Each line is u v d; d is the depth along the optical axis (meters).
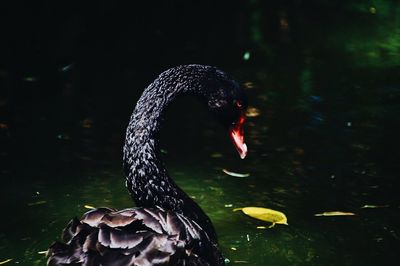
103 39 12.02
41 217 6.95
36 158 8.19
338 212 7.03
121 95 9.91
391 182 7.62
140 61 11.12
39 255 6.27
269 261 6.22
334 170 7.90
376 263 6.18
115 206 7.16
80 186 7.57
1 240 6.53
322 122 9.08
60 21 12.72
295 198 7.34
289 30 12.79
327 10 14.14
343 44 12.09
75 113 9.37
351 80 10.46
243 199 7.33
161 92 6.16
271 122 9.09
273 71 10.79
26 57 11.18
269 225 6.86
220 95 6.29
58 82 10.34
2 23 12.48
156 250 4.89
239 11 13.77
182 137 8.84
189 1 14.16
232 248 6.44
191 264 5.14
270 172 7.90
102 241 4.89
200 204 7.23
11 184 7.59
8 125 9.00
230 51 11.62
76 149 8.42
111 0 13.88
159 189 5.98
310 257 6.29
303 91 10.03
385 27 13.07
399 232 6.67
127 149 6.03
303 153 8.30
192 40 12.08
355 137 8.66
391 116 9.23
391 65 11.09
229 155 8.35
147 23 12.86
